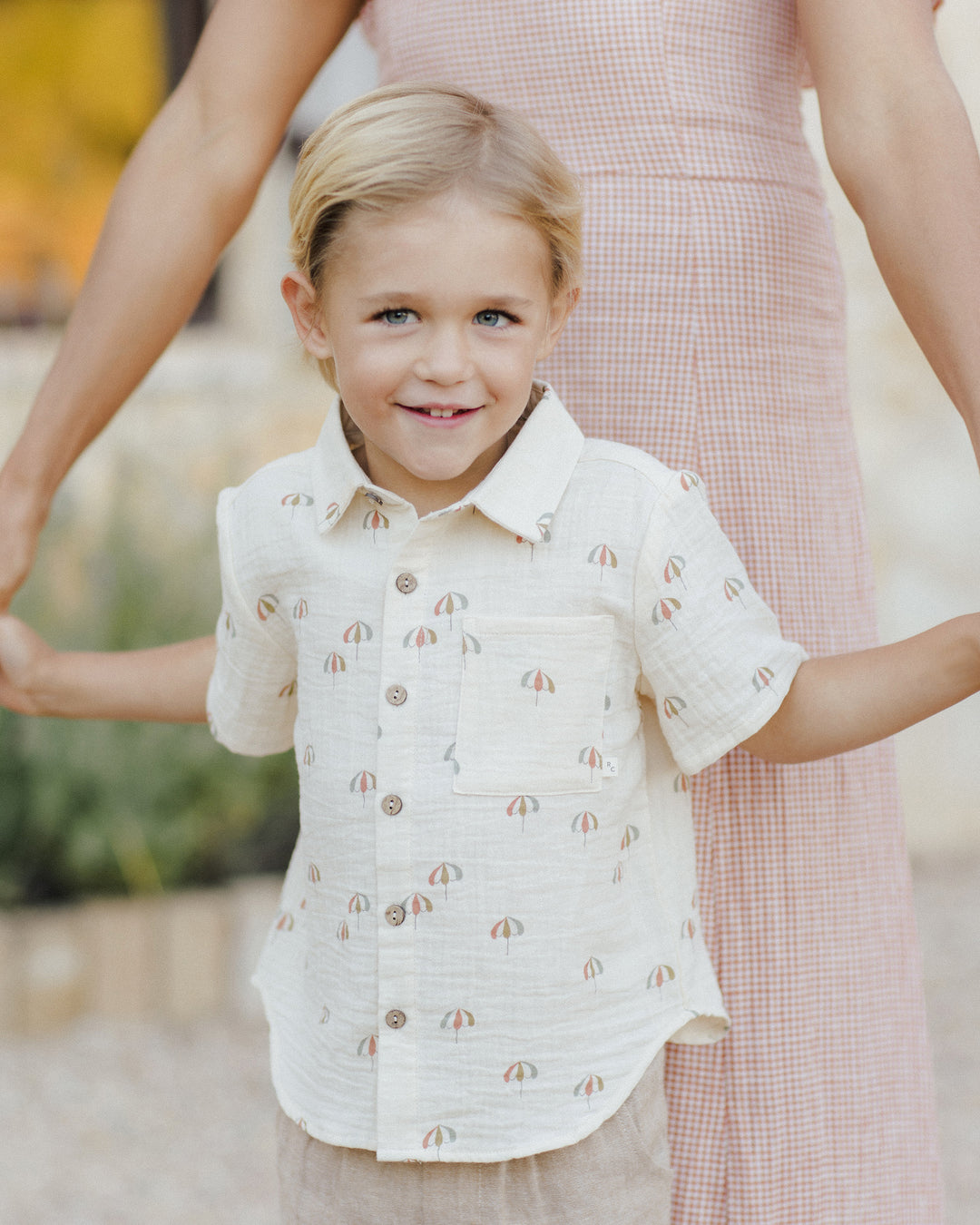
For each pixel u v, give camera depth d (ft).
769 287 5.14
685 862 4.86
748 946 5.08
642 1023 4.62
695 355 5.08
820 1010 5.18
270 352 16.29
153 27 17.99
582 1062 4.52
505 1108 4.49
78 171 18.10
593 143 5.13
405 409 4.36
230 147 5.74
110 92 18.03
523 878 4.47
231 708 5.20
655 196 5.08
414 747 4.54
